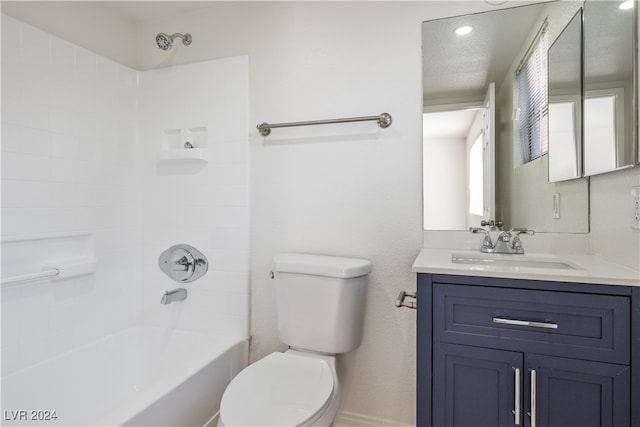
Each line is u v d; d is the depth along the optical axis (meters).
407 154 1.54
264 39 1.75
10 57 1.37
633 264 1.03
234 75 1.78
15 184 1.38
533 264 1.30
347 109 1.62
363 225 1.60
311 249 1.68
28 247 1.44
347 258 1.56
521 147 1.44
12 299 1.37
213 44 1.85
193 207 1.87
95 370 1.64
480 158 1.48
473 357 1.06
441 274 1.09
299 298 1.46
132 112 1.93
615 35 1.10
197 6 1.83
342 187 1.63
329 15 1.65
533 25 1.41
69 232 1.59
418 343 1.11
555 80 1.37
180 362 1.73
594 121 1.20
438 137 1.51
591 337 0.95
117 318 1.84
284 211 1.72
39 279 1.43
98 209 1.74
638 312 0.91
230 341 1.73
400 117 1.55
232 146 1.79
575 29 1.30
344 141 1.62
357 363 1.59
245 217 1.76
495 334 1.04
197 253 1.86
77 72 1.63
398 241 1.56
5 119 1.35
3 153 1.34
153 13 1.90
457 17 1.49
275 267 1.51
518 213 1.45
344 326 1.41
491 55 1.46
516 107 1.44
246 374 1.25
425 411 1.10
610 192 1.19
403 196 1.55
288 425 0.97
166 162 1.92
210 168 1.83
